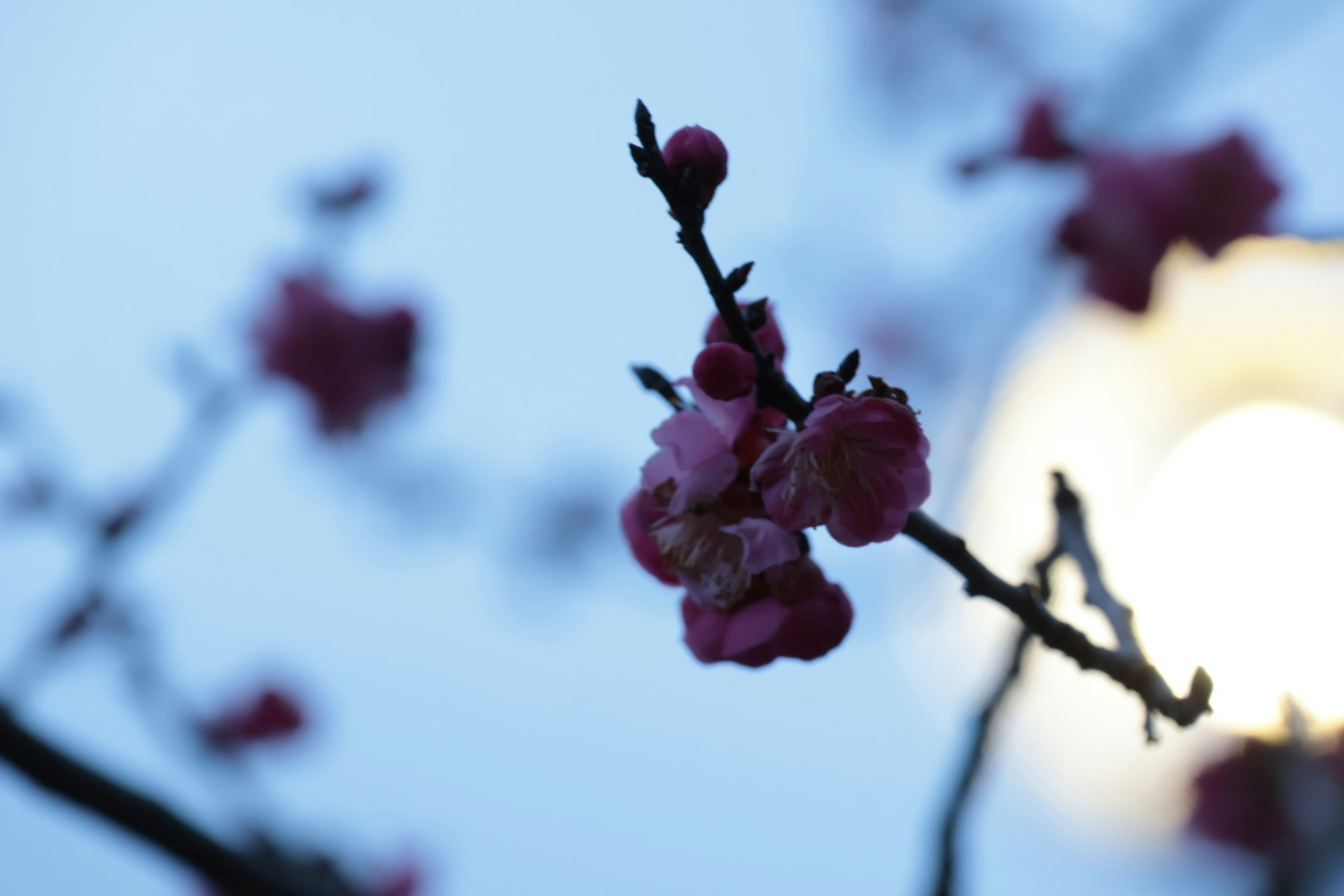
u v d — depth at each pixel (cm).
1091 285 100
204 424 75
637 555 50
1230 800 93
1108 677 49
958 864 55
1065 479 52
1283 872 60
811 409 47
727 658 49
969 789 55
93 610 71
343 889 60
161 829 54
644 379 49
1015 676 56
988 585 48
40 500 79
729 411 48
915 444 47
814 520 47
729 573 48
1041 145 98
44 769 53
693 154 47
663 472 48
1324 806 60
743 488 48
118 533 72
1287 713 62
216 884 54
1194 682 49
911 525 48
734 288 47
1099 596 51
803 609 48
